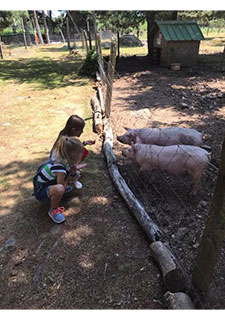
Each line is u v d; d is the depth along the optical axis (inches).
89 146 175.2
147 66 441.1
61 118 226.8
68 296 82.6
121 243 100.7
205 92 285.1
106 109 216.4
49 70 454.9
